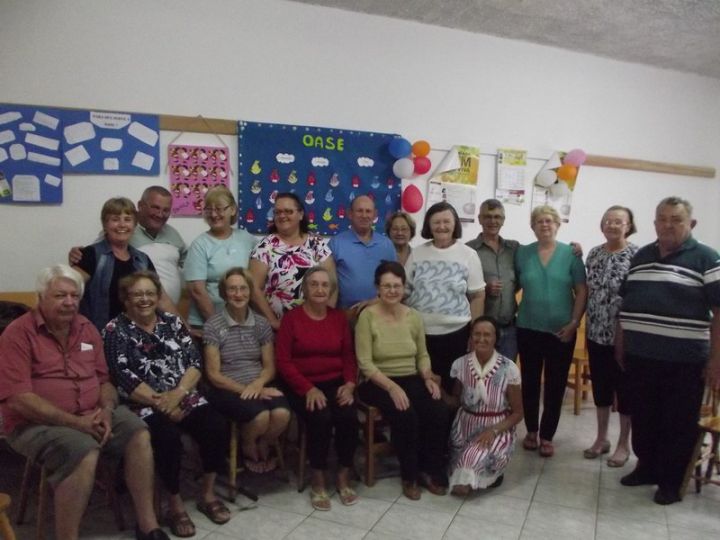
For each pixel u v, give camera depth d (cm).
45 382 200
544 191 423
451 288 275
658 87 459
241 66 320
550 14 357
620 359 270
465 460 248
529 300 296
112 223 240
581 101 430
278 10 327
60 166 287
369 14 352
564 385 294
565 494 253
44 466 199
